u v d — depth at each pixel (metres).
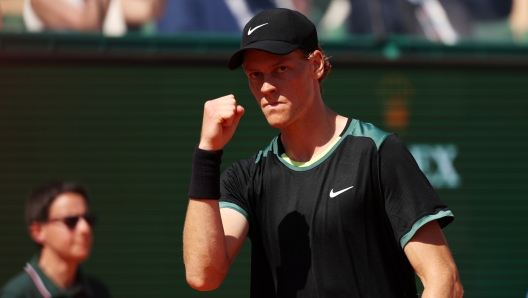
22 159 26.20
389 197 8.98
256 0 26.59
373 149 9.17
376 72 27.91
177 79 27.17
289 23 9.24
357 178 9.10
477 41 27.39
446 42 27.31
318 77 9.65
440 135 28.25
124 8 26.20
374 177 9.10
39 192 15.23
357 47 27.00
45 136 26.38
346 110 27.77
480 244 28.23
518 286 28.30
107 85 26.81
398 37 27.05
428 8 27.52
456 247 28.17
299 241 9.24
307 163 9.53
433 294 8.50
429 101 28.22
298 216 9.27
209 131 9.29
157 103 27.06
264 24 9.23
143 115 26.97
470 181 28.36
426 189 8.97
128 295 26.55
